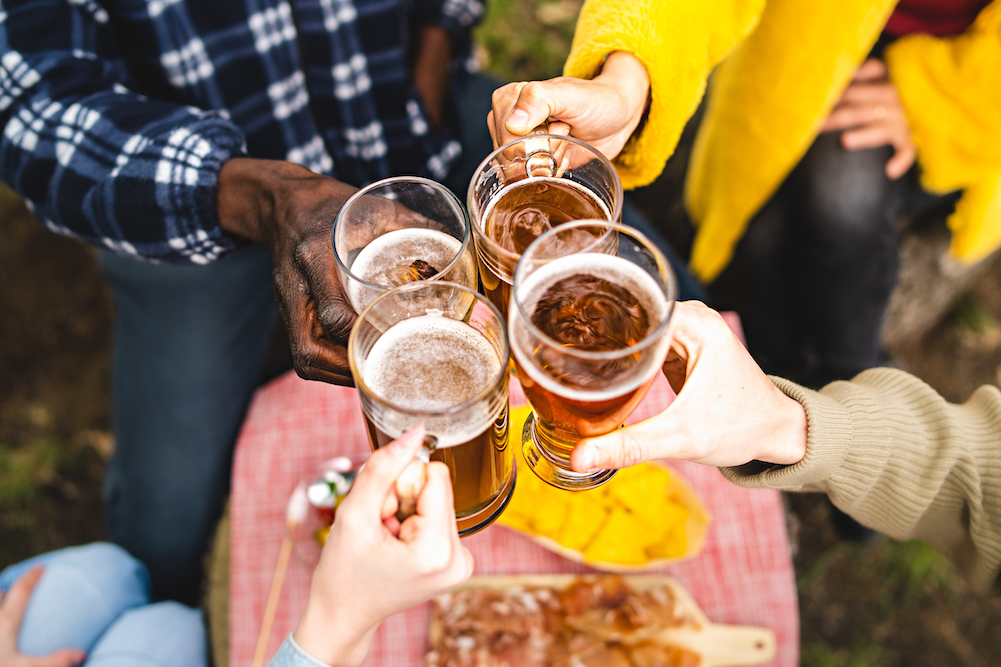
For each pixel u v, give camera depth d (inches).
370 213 36.1
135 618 58.0
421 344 30.8
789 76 65.6
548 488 47.2
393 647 48.0
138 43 54.8
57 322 104.1
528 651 45.9
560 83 38.5
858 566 89.1
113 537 69.9
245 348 69.8
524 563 49.9
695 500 49.1
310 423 55.2
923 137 70.9
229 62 56.5
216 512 69.3
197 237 47.1
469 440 29.0
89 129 47.1
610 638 46.5
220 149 45.6
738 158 74.8
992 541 42.4
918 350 103.2
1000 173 70.0
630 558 48.0
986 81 64.7
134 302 68.0
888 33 71.7
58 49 50.9
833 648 85.8
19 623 57.5
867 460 38.6
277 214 40.9
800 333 87.3
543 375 28.3
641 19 42.3
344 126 63.5
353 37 58.3
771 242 82.1
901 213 81.3
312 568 50.0
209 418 67.9
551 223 35.6
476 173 34.6
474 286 36.0
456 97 71.8
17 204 108.4
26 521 92.4
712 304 92.7
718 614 48.8
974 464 41.2
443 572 29.7
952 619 87.3
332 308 34.9
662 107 44.9
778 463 37.6
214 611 57.7
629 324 30.3
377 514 28.6
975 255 78.6
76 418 98.8
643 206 99.6
